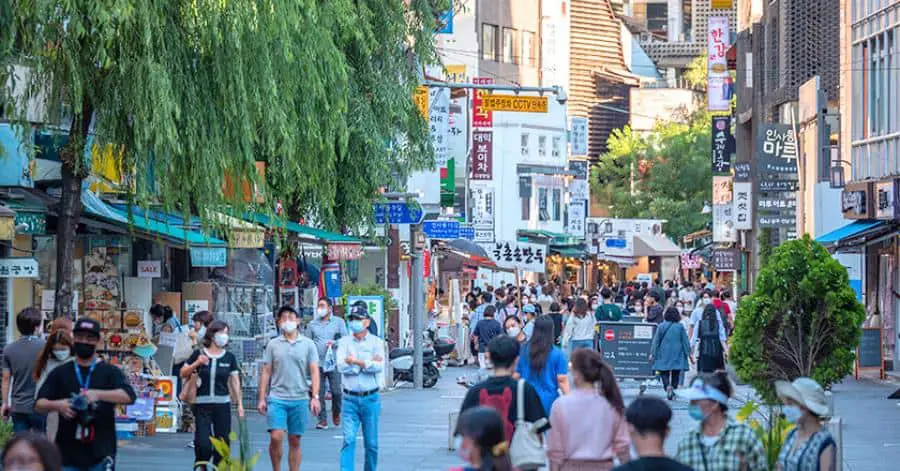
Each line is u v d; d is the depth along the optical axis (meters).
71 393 20.72
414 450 35.53
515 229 135.38
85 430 20.52
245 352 44.00
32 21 28.36
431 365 59.03
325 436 38.69
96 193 38.56
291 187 39.78
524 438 18.20
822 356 34.84
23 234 36.38
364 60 50.06
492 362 19.59
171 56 30.97
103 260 39.69
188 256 47.78
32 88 29.95
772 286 34.72
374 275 74.38
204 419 27.12
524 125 137.62
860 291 66.12
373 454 28.70
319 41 37.84
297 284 55.12
